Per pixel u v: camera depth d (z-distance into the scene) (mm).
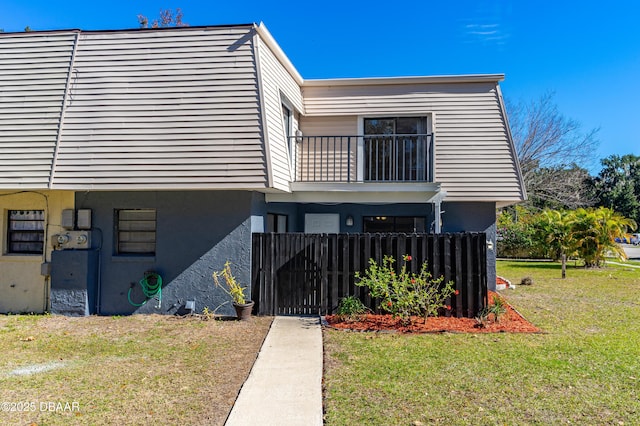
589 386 4277
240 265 7719
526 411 3719
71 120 7723
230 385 4387
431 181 9062
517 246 21375
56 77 7934
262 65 7773
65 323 7121
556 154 26000
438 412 3701
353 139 10711
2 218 8109
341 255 7633
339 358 5184
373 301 7496
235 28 7793
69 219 7879
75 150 7605
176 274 7801
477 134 10266
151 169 7441
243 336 6297
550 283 12055
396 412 3705
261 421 3559
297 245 7703
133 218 8094
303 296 7641
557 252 17781
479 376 4543
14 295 8047
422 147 10531
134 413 3721
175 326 6914
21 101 7875
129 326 6914
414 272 7461
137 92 7746
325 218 10992
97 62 7938
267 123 7500
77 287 7641
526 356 5215
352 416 3635
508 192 9945
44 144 7664
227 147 7398
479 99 10469
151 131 7574
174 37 7871
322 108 10773
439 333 6320
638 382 4383
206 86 7645
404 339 6008
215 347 5730
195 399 4031
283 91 8883
